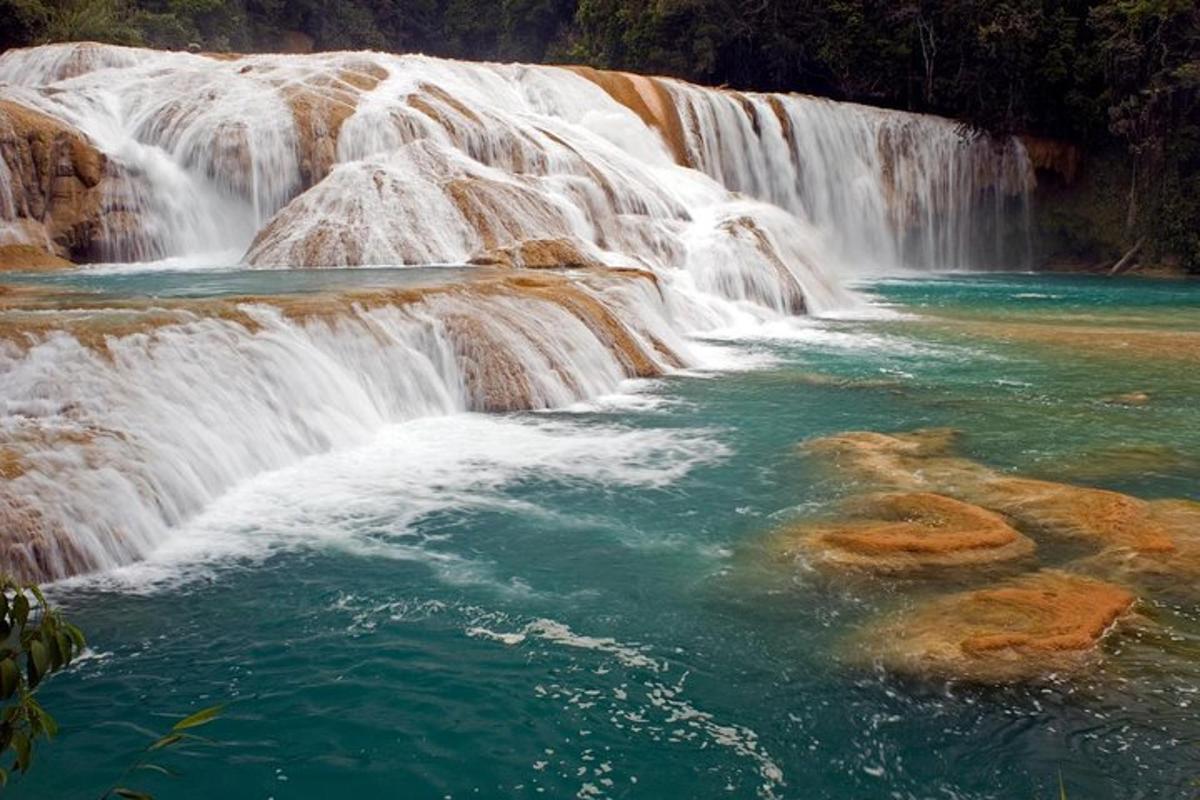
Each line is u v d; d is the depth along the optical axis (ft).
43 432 24.03
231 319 31.48
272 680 17.60
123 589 20.98
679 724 16.51
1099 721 16.38
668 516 25.71
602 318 44.27
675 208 69.62
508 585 21.58
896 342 54.24
